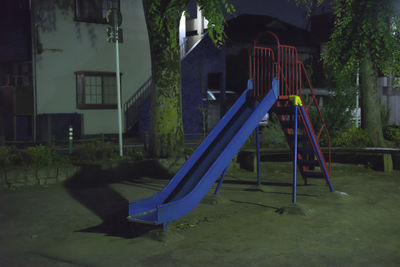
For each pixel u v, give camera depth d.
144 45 25.09
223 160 6.33
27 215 7.10
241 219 6.59
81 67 22.86
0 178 9.42
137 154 11.97
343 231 5.92
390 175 11.30
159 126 12.08
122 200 8.33
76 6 22.50
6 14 23.48
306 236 5.68
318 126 14.74
